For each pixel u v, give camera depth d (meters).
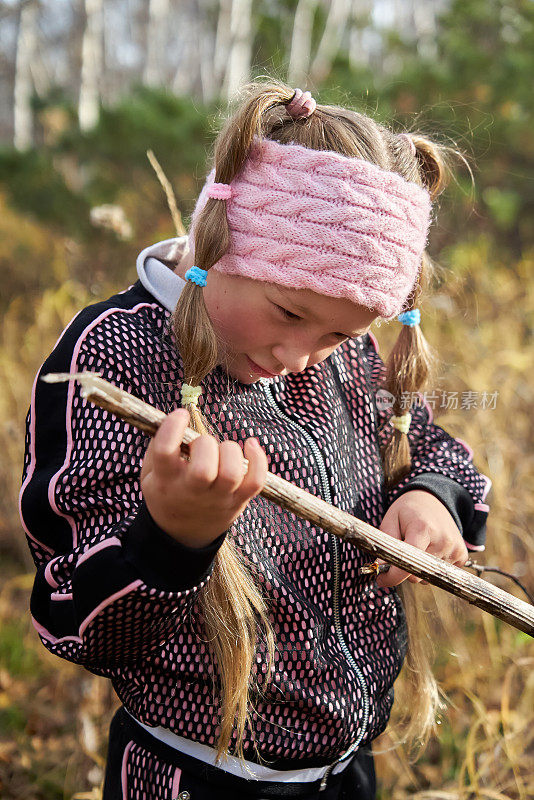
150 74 15.82
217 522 0.96
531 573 2.63
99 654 1.08
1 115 18.62
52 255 6.11
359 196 1.14
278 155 1.16
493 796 1.92
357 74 7.38
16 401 3.63
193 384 1.18
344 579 1.34
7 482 3.42
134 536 1.01
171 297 1.28
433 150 1.40
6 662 2.69
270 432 1.31
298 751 1.27
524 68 6.20
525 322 3.94
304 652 1.26
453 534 1.38
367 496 1.44
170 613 1.03
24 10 13.95
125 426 1.16
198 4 18.09
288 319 1.18
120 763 1.37
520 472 2.82
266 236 1.15
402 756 2.03
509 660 2.41
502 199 5.61
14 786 2.22
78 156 7.40
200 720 1.22
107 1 21.09
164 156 7.10
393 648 1.43
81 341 1.21
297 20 11.42
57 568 1.15
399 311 1.27
